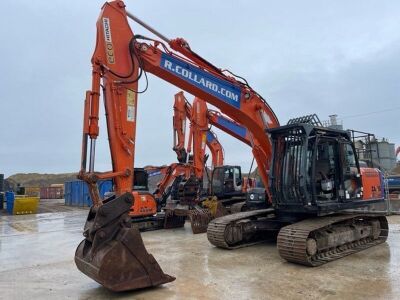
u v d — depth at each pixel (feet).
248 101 35.12
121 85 26.63
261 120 35.58
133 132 26.61
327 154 31.09
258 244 34.58
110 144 25.88
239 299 18.99
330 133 31.01
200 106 51.88
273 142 31.91
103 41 26.61
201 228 43.19
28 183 262.47
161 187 50.44
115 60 26.86
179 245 34.78
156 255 30.07
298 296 19.38
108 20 27.14
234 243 33.17
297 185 29.63
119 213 20.21
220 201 52.44
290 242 26.13
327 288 20.67
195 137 51.47
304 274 23.75
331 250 28.86
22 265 28.22
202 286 21.26
